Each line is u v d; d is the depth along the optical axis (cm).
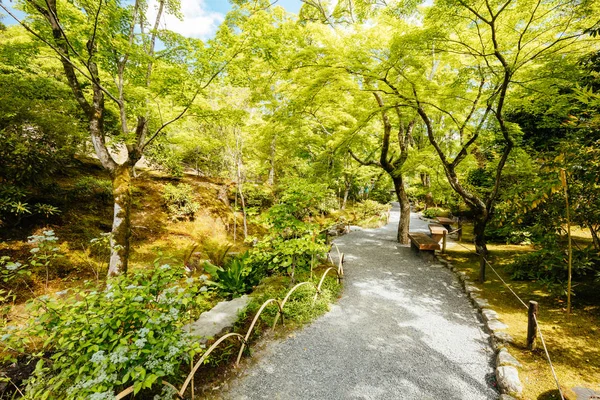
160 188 1038
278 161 1365
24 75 629
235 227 1020
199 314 379
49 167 614
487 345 343
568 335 333
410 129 826
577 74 468
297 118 722
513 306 423
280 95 934
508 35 512
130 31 550
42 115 544
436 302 469
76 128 615
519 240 734
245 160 1320
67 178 807
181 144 984
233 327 353
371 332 375
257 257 505
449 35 496
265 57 559
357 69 518
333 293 491
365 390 272
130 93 544
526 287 486
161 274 251
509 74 457
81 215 720
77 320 209
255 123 1077
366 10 755
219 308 398
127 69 574
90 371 194
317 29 606
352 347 340
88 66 461
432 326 391
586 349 305
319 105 741
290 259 505
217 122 646
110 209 798
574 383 255
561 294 439
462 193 633
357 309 443
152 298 238
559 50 487
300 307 420
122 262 495
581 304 405
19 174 545
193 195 1083
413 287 537
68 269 560
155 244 791
